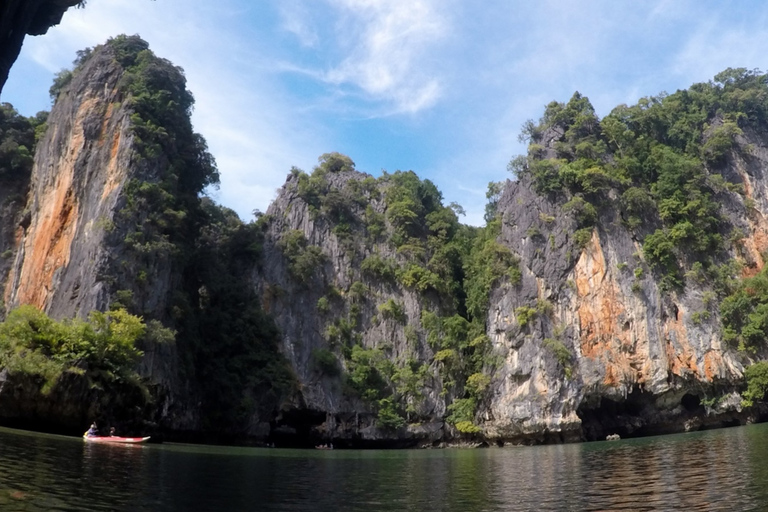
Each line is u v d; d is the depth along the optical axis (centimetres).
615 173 7519
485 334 7256
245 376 6219
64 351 4203
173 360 5469
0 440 3294
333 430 6619
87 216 5759
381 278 7700
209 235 7388
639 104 8531
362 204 8300
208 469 3094
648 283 6906
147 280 5338
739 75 8756
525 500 2392
